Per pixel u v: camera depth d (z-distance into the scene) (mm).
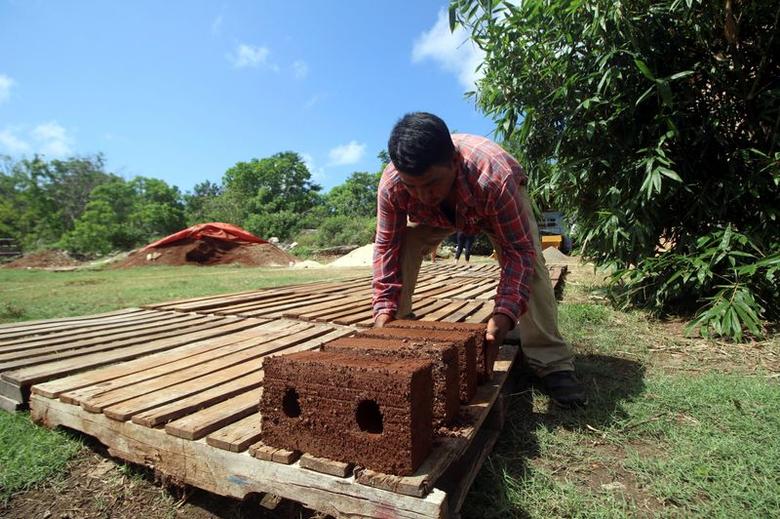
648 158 3773
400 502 1232
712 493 1555
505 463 1796
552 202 5555
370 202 46875
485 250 20172
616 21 3600
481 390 1958
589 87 4184
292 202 48594
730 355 3051
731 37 3605
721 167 4031
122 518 1598
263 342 2986
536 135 4715
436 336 1854
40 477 1774
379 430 1450
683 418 2139
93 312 5383
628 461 1760
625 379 2650
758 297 3668
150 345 3020
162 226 37562
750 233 3742
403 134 1672
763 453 1774
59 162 41781
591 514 1486
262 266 17844
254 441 1555
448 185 1823
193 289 7609
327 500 1329
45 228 34969
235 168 56688
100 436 1844
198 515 1607
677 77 3527
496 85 4637
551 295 2369
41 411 2082
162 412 1743
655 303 4316
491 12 4266
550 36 4344
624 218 4145
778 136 3779
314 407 1386
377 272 2418
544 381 2408
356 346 1686
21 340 3184
